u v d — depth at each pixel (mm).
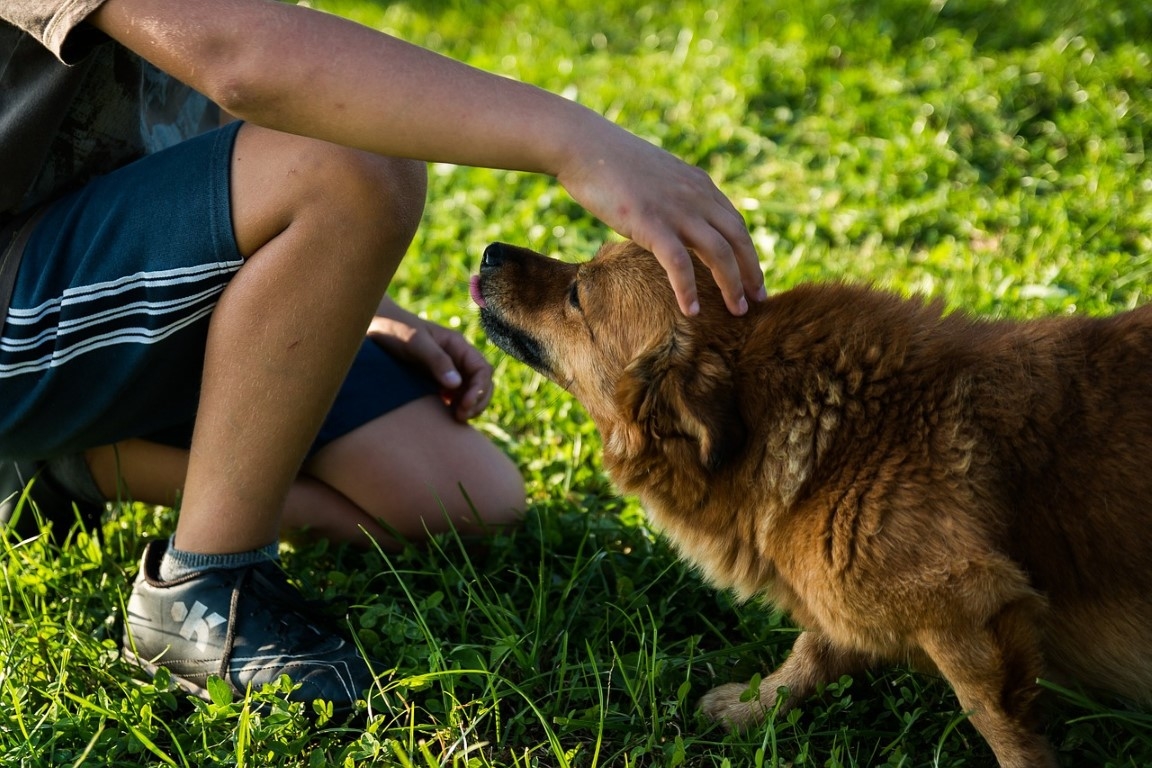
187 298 2336
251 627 2477
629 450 2465
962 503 2066
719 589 2662
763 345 2307
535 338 2703
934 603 2064
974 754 2322
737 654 2707
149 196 2318
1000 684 2074
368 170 2270
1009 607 2043
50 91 2248
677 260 1938
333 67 1938
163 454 2877
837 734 2330
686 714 2473
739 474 2311
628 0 7266
